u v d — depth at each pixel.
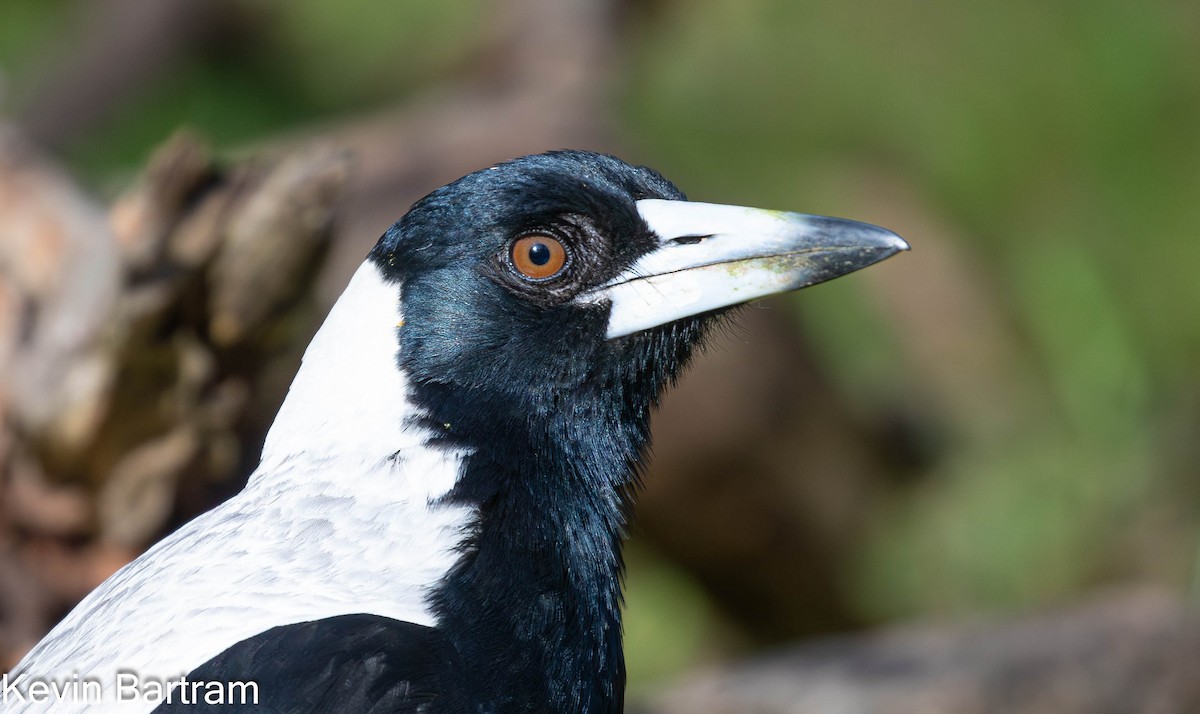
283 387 8.93
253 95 17.64
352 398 6.53
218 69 17.72
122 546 8.76
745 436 13.37
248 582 5.93
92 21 17.58
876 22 15.69
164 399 8.54
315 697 5.48
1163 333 15.05
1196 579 12.32
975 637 10.70
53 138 16.80
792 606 14.27
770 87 15.31
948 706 10.03
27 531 8.65
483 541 6.20
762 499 13.62
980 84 15.73
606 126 14.10
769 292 6.73
